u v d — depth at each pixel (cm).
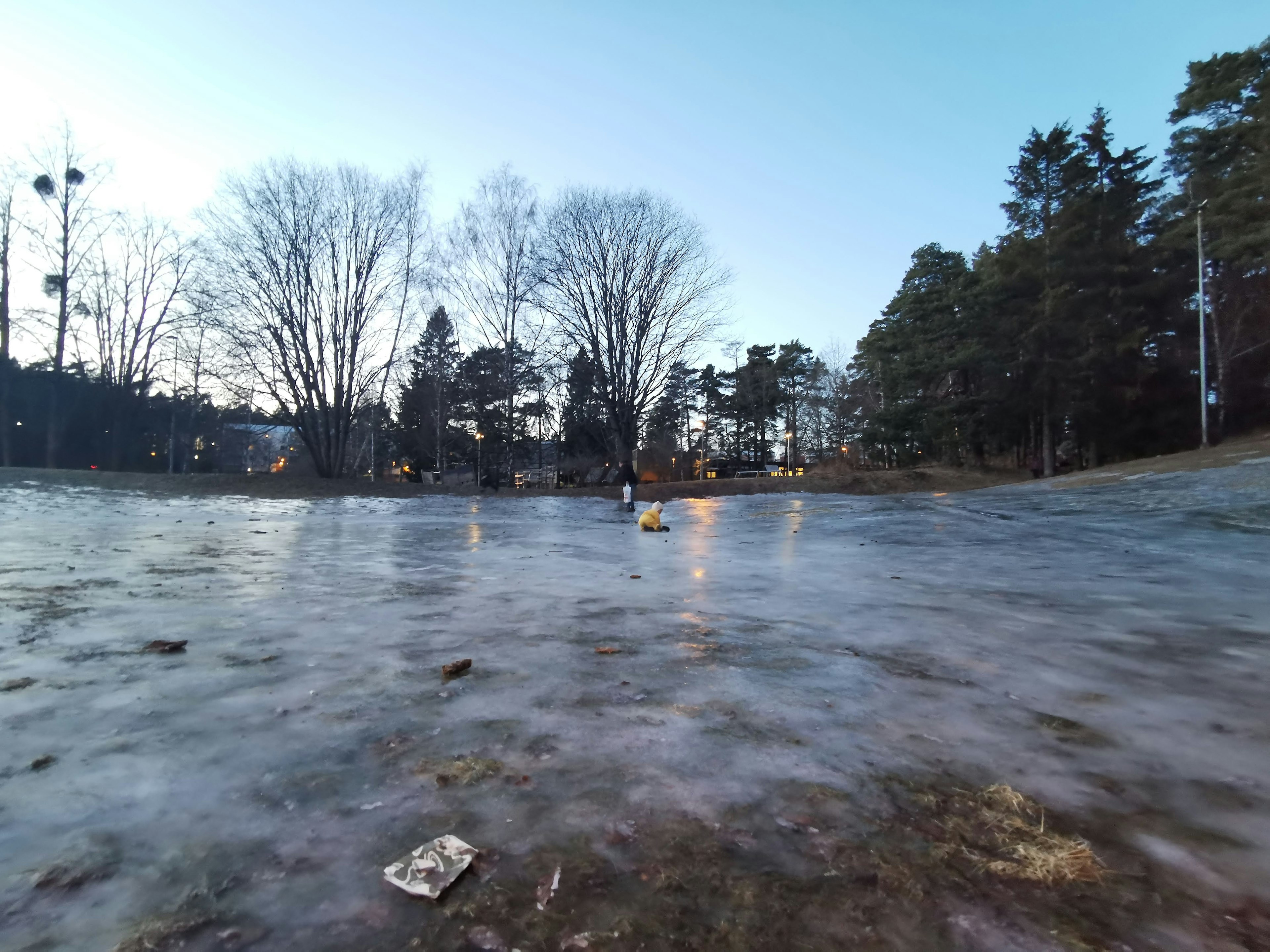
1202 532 918
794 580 586
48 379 3700
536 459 6266
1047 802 178
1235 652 334
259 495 2361
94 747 205
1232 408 3488
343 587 522
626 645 346
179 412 4953
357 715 237
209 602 449
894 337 4741
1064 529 1040
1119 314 3525
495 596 493
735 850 154
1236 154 3350
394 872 142
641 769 196
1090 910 133
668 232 3538
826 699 260
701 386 6900
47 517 1335
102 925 124
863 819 168
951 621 407
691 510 2105
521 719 236
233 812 167
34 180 3039
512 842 156
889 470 4659
